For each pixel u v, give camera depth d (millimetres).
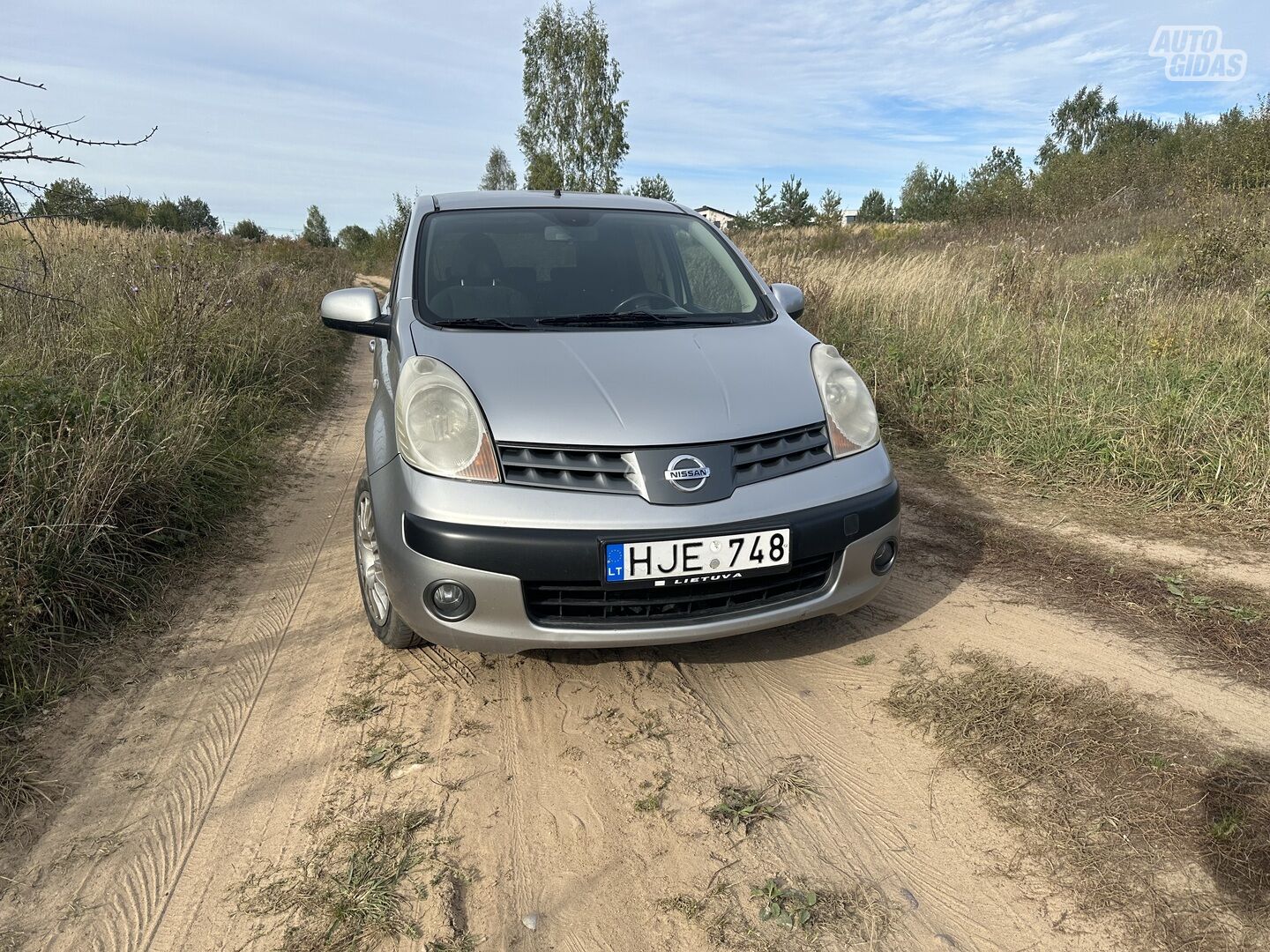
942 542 3928
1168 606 3203
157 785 2266
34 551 3023
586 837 2074
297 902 1869
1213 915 1762
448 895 1886
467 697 2688
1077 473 4695
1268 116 12844
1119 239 13992
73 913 1845
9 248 8688
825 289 8289
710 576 2363
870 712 2566
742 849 2027
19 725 2492
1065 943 1725
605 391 2529
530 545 2291
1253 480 4176
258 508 4391
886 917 1812
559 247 3520
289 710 2619
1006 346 6641
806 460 2562
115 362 5352
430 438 2439
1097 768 2242
